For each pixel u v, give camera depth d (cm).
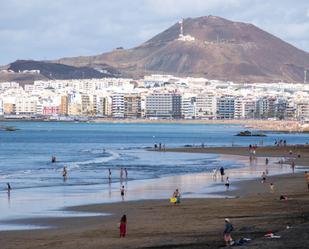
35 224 7475
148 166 17338
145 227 6975
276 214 7600
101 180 13325
